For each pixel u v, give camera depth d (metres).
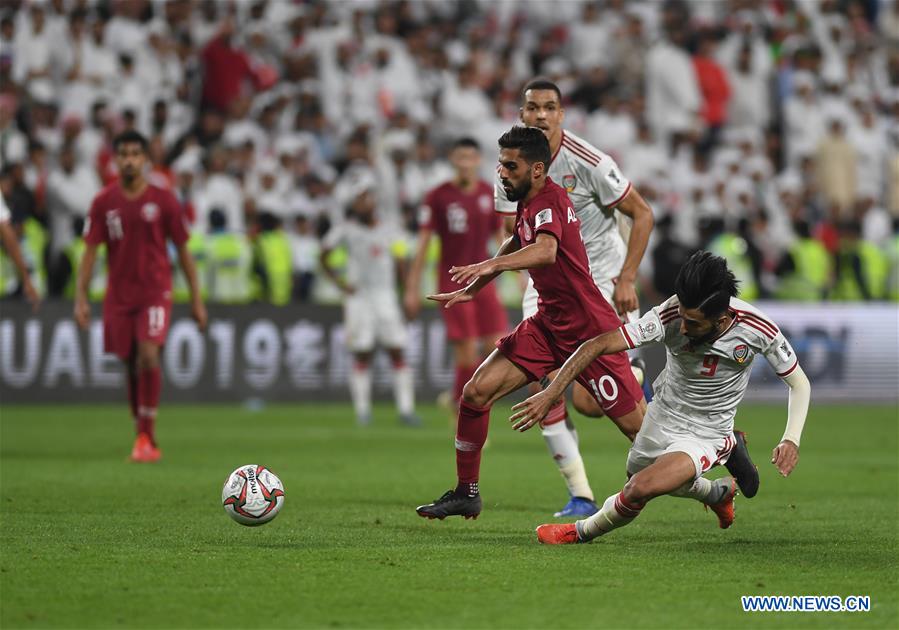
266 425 54.09
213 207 64.62
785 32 91.06
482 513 28.86
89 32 76.06
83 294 40.22
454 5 91.19
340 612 17.89
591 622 17.36
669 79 83.62
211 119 73.25
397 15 85.56
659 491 22.64
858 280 72.50
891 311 69.44
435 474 36.88
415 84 81.56
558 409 28.77
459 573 20.70
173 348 63.41
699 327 21.92
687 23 90.56
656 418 23.55
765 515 28.62
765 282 73.38
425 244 49.31
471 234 48.84
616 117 80.75
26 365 61.69
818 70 88.19
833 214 78.44
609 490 33.94
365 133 72.25
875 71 93.62
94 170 67.12
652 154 79.62
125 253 39.75
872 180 85.56
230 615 17.70
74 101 74.19
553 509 29.75
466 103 79.50
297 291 67.31
